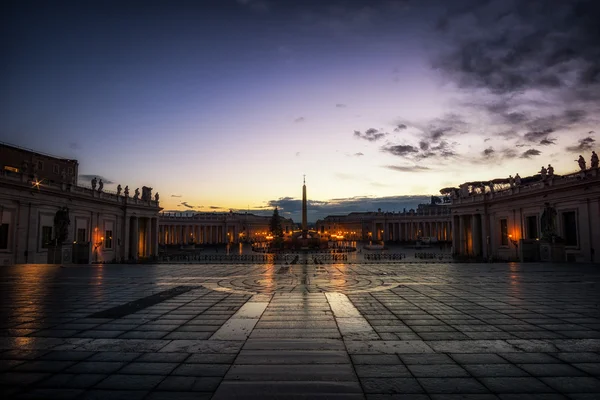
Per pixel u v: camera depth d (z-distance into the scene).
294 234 104.94
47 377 6.57
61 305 13.34
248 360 7.37
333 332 9.45
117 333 9.45
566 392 5.95
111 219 63.69
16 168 55.47
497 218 62.44
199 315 11.54
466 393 5.90
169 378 6.49
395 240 162.50
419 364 7.16
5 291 16.95
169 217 141.75
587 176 40.41
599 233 38.88
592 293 16.14
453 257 64.25
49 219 47.50
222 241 169.38
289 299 14.46
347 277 23.20
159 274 25.39
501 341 8.73
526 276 23.48
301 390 5.97
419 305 13.19
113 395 5.84
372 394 5.84
